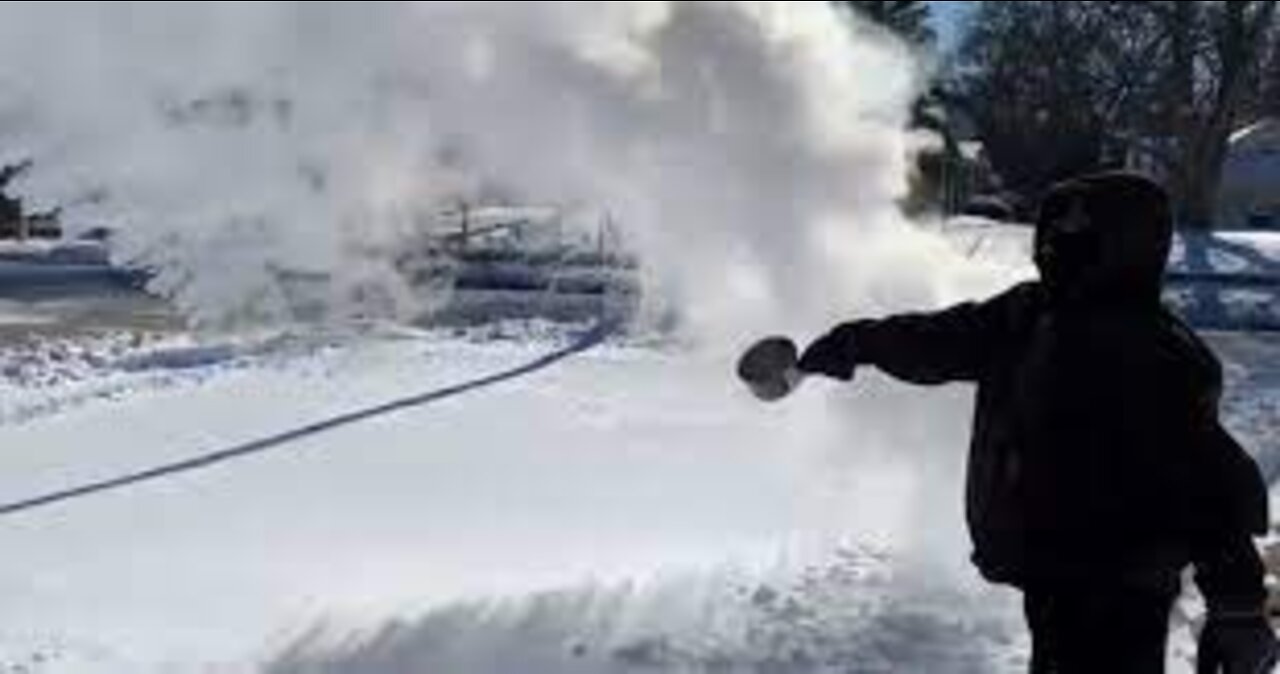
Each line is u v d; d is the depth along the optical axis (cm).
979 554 409
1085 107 5384
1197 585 393
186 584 699
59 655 595
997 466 403
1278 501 924
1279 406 1422
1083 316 399
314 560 748
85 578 707
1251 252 3991
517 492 918
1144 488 388
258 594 686
